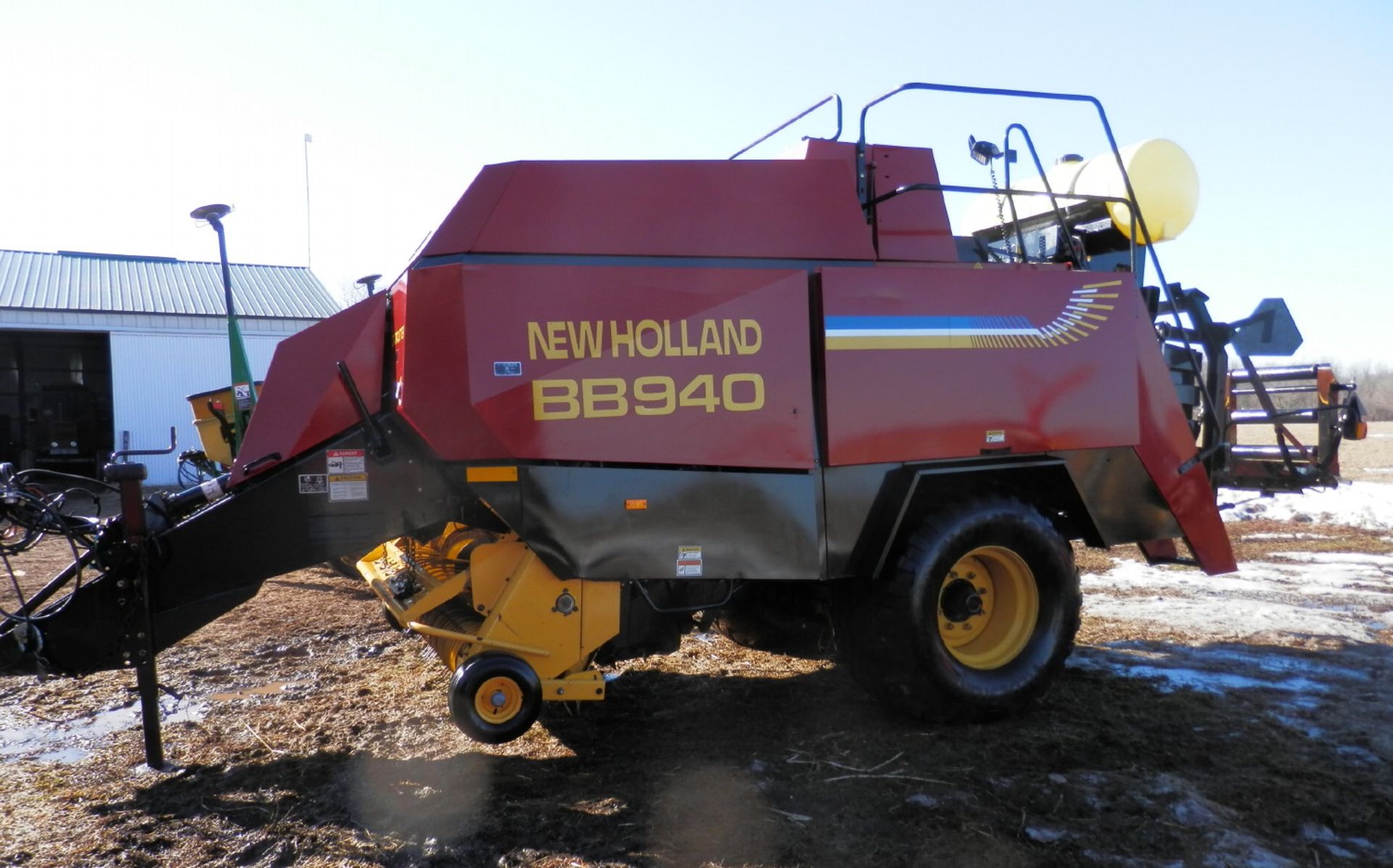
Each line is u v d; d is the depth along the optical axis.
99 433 23.81
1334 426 5.68
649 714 4.39
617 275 3.76
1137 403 4.50
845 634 4.22
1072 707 4.45
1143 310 4.58
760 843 3.09
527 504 3.68
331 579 7.99
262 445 3.76
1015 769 3.70
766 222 3.96
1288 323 5.46
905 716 4.22
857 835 3.14
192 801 3.46
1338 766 3.72
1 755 3.93
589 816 3.29
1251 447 6.01
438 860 2.99
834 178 4.06
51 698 4.70
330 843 3.11
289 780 3.64
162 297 22.06
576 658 3.82
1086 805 3.36
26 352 23.16
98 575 4.29
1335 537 9.57
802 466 3.87
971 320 4.16
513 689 3.66
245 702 4.62
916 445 4.03
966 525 4.09
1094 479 4.48
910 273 4.05
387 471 3.81
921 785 3.54
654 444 3.76
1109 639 5.71
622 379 3.73
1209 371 5.24
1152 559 5.07
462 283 3.64
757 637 5.12
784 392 3.87
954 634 4.41
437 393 3.64
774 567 3.86
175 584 3.72
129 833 3.19
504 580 3.79
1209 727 4.17
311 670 5.20
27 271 22.56
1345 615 6.29
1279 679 4.89
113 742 4.08
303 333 3.89
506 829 3.20
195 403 8.94
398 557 5.02
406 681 4.95
